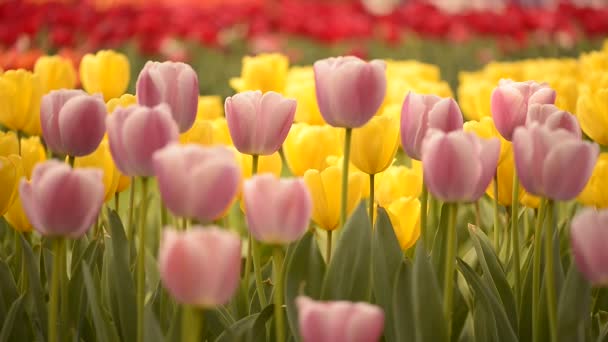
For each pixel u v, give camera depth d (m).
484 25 8.60
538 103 2.04
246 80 2.71
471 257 2.21
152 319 1.88
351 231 1.99
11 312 1.98
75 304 2.03
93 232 2.23
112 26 6.46
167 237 1.72
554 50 8.55
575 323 1.95
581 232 1.80
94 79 2.54
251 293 2.18
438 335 1.89
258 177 1.83
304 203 1.84
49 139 2.01
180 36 7.09
